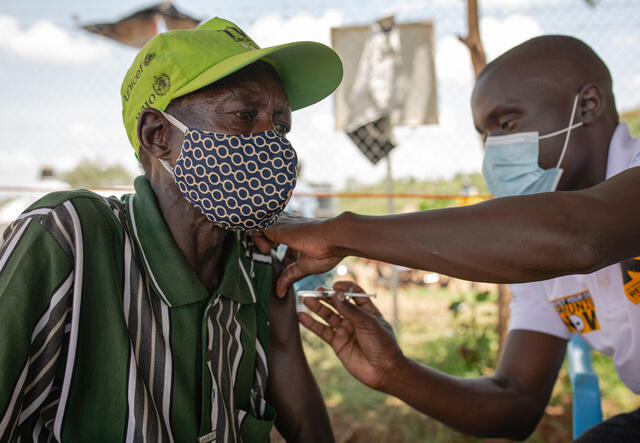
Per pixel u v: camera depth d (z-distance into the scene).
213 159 1.02
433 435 3.22
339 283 1.53
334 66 1.19
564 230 0.93
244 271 1.24
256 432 1.19
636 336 1.44
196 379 1.06
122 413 0.95
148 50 1.05
